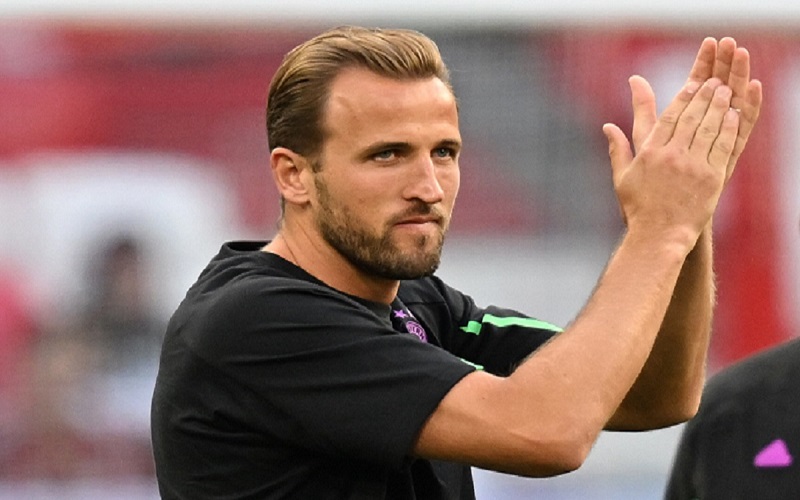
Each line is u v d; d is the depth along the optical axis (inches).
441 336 320.5
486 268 673.6
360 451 260.5
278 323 267.0
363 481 270.2
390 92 270.8
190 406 279.0
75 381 655.1
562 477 643.5
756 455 333.4
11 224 661.3
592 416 249.6
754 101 272.8
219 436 275.0
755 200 684.7
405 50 274.7
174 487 288.7
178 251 669.3
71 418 653.9
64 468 650.8
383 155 271.3
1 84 661.3
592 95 672.4
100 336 659.4
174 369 283.1
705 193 265.1
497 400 252.1
